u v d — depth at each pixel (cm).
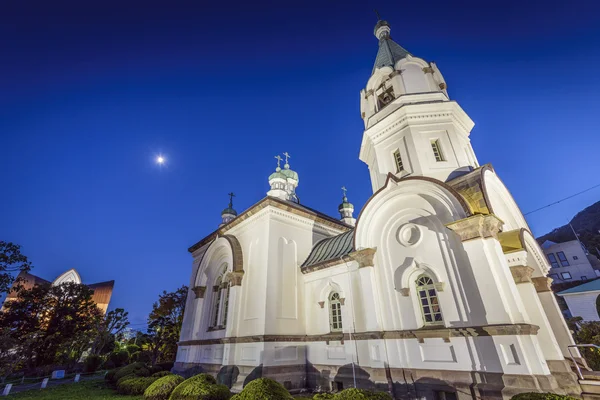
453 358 925
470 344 900
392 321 1116
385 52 1866
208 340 1678
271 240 1580
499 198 1216
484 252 910
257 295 1484
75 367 2989
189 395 892
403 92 1550
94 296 5356
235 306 1539
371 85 1731
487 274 885
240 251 1717
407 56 1653
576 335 1848
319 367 1341
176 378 1121
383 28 2084
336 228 2023
